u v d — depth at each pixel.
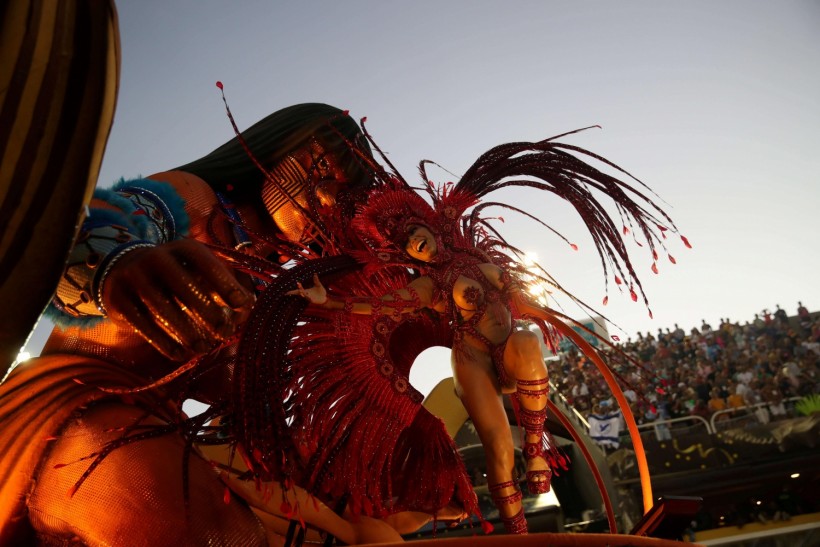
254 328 2.38
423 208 2.90
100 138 1.40
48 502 2.17
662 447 16.08
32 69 1.33
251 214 3.30
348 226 3.03
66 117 1.36
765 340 18.47
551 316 3.03
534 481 2.61
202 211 2.99
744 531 15.71
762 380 17.09
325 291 2.54
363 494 2.50
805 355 17.66
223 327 2.01
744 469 15.79
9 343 1.43
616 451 15.68
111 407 2.36
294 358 2.55
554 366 17.53
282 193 3.24
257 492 2.34
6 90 1.32
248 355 2.33
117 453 2.20
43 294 1.43
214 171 3.19
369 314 2.64
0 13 1.32
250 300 2.05
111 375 2.48
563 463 2.82
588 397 16.55
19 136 1.34
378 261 2.77
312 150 3.25
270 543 2.40
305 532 2.42
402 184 2.98
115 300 2.02
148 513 2.10
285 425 2.28
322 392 2.54
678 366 18.80
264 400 2.28
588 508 13.70
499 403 2.67
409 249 2.77
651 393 16.73
